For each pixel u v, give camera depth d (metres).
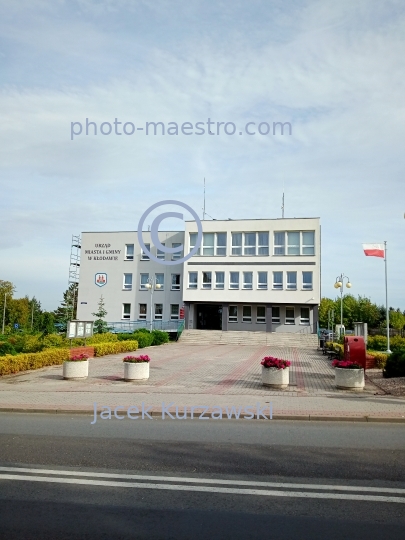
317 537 4.59
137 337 31.77
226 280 44.50
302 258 43.41
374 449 7.88
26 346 22.88
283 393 13.78
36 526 4.76
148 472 6.54
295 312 44.09
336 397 13.06
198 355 27.20
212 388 14.66
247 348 34.50
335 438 8.69
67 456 7.33
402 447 8.02
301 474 6.50
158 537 4.55
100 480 6.18
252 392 13.91
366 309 69.94
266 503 5.45
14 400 12.48
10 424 9.89
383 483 6.13
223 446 8.04
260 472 6.58
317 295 42.75
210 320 47.78
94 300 49.38
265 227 44.34
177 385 15.29
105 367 20.11
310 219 43.56
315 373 18.98
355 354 16.56
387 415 10.59
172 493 5.74
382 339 30.91
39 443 8.17
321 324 73.69
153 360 23.75
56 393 13.63
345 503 5.45
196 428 9.52
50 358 20.12
